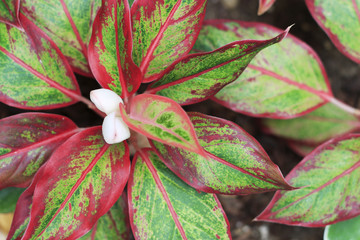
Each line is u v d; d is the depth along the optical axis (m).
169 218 0.58
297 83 0.67
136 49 0.58
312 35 0.80
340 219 0.62
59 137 0.60
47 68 0.59
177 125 0.48
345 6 0.67
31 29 0.58
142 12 0.56
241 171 0.55
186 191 0.58
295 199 0.62
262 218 0.61
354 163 0.63
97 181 0.55
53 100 0.60
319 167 0.63
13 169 0.58
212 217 0.58
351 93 0.81
